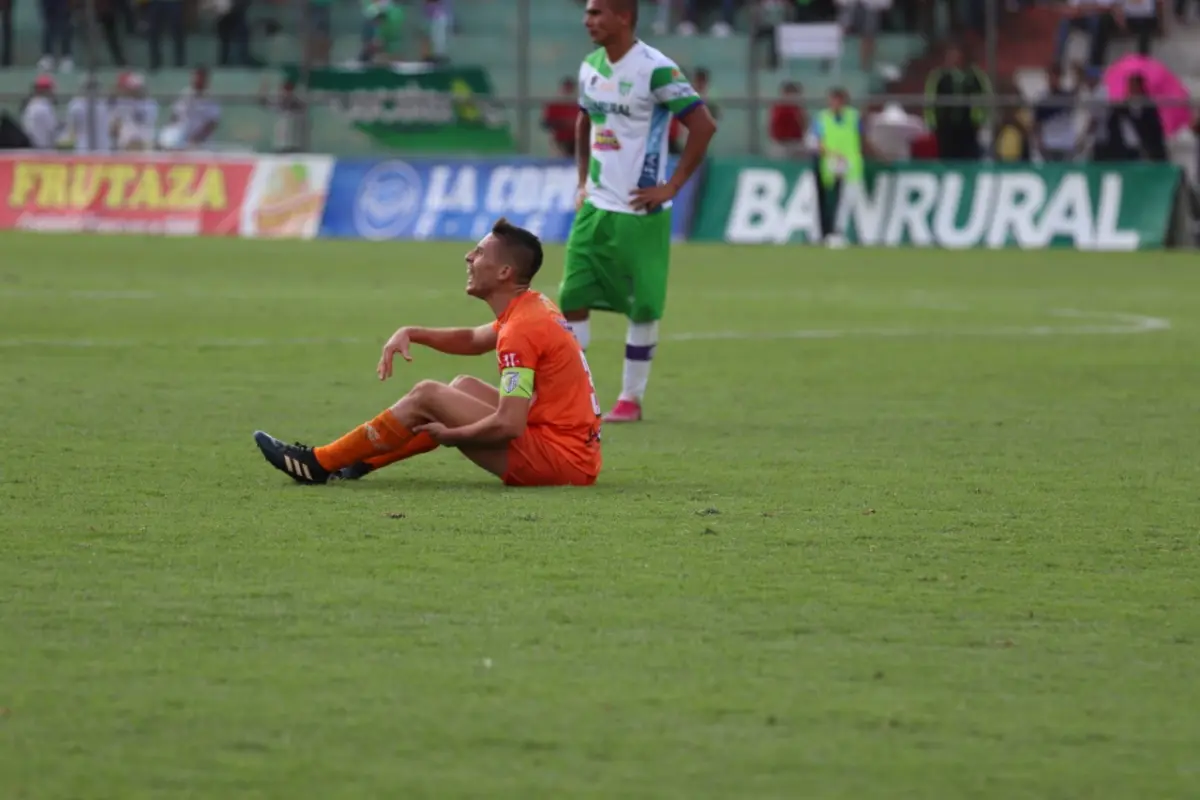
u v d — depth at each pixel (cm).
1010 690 1587
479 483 2620
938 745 1437
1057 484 2719
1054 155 10281
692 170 3547
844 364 4575
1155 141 9900
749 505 2478
